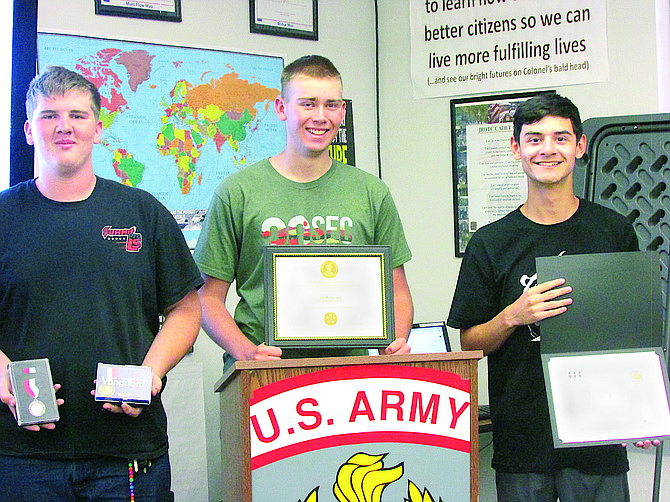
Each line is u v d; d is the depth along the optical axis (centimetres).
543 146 234
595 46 334
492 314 245
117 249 198
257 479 166
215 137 328
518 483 229
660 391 214
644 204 303
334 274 190
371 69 359
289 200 224
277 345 184
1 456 186
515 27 343
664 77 326
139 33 320
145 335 202
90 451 188
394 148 356
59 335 189
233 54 334
